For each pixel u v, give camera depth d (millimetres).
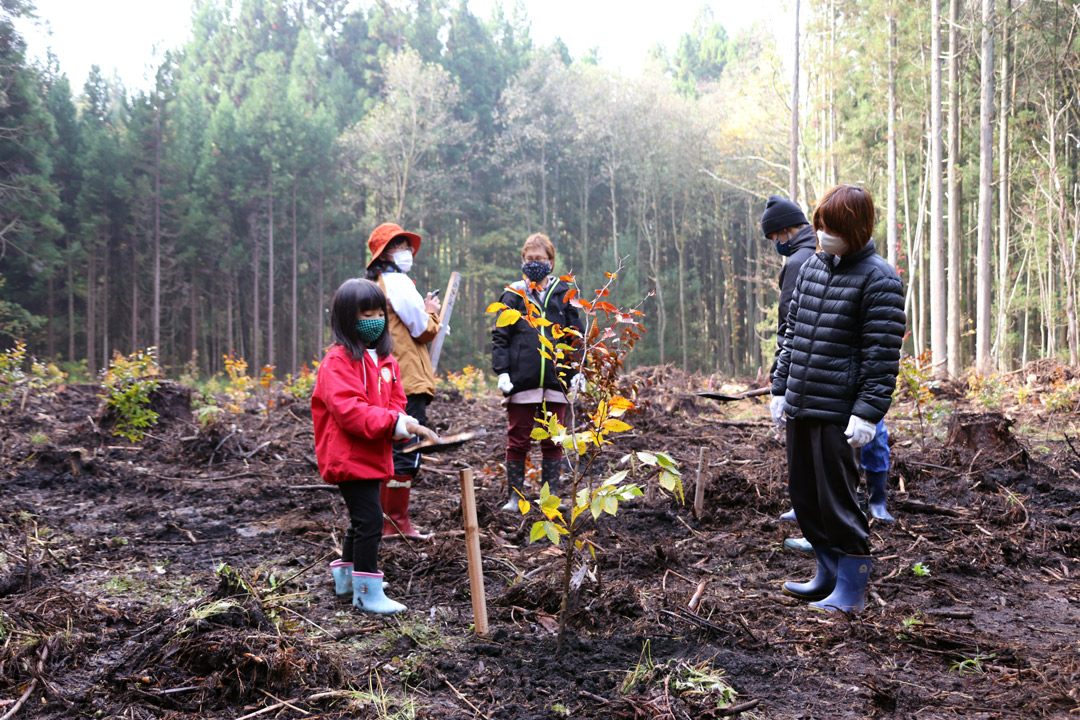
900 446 6785
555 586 3314
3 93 31219
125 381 7797
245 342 47531
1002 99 25016
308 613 3209
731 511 4914
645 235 54125
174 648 2570
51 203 33031
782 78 30531
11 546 3996
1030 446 7336
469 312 53219
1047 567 3990
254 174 44188
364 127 50688
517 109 53188
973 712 2396
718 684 2482
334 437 3174
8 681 2449
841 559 3305
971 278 34031
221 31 72625
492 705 2381
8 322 33094
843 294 3252
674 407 9102
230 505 5207
